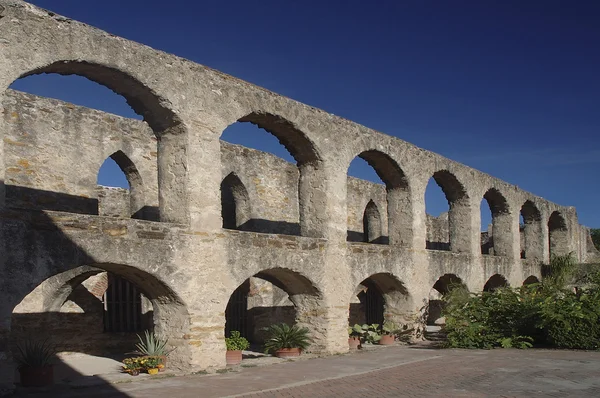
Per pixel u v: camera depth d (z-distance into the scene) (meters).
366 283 25.78
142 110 13.92
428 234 33.69
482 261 24.00
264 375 12.95
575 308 16.89
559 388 10.69
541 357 15.00
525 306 18.17
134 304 19.14
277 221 23.02
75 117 17.77
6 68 10.85
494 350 17.02
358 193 27.50
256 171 22.45
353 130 18.27
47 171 16.91
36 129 16.83
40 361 11.83
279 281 17.08
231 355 14.72
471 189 23.72
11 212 10.71
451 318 18.56
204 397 10.36
